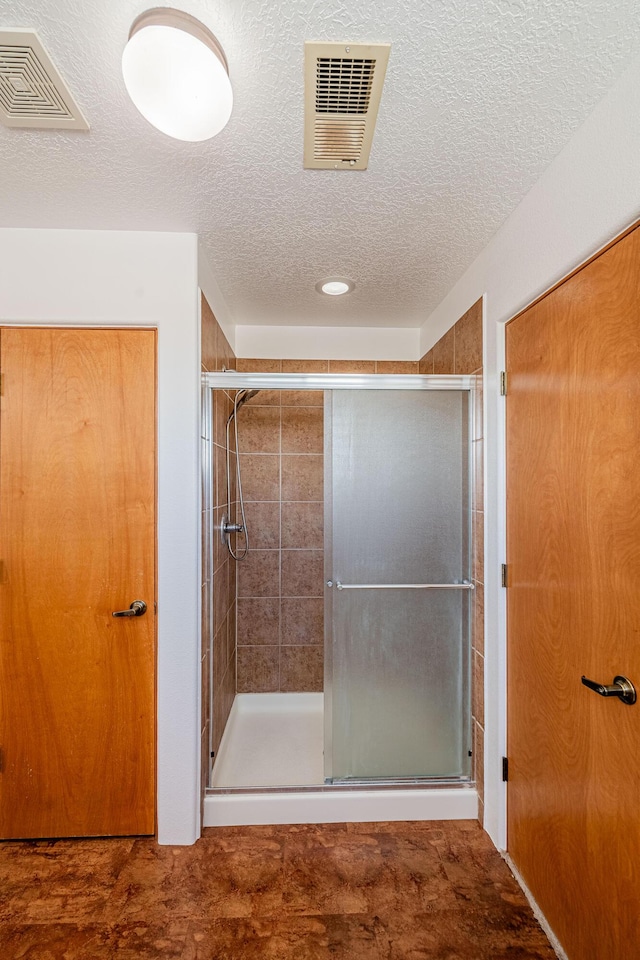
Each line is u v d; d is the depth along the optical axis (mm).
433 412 1905
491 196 1459
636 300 1025
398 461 1896
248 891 1477
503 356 1667
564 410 1304
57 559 1699
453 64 985
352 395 1892
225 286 2158
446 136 1192
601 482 1153
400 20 890
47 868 1563
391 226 1634
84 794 1690
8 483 1693
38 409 1698
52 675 1692
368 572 1880
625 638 1069
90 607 1702
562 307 1307
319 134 1177
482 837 1715
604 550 1143
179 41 857
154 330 1718
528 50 954
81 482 1705
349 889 1484
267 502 2758
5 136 1190
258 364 2725
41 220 1620
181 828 1670
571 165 1215
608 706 1126
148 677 1700
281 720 2637
